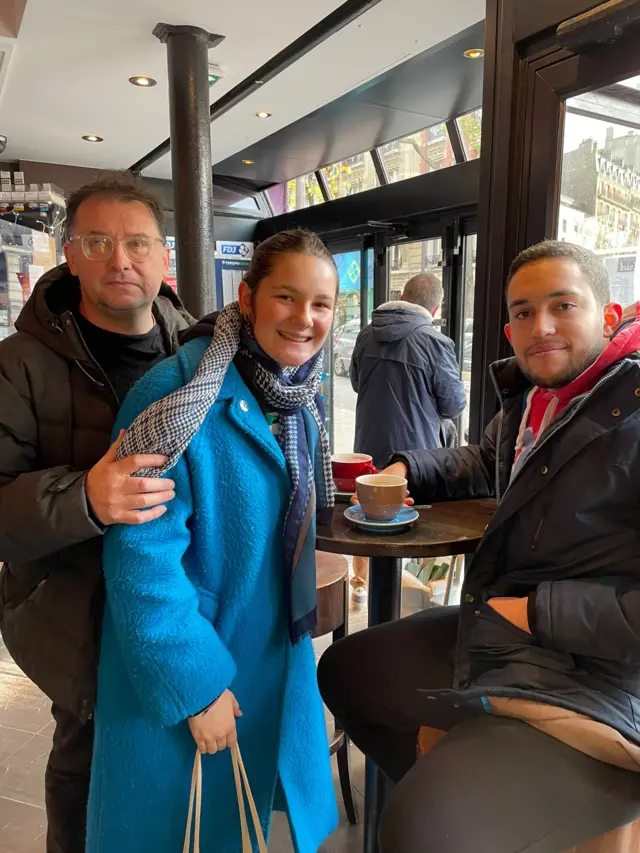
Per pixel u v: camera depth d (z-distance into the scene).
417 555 1.06
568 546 1.04
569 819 0.89
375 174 4.71
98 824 0.94
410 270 4.20
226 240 5.68
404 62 3.04
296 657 1.05
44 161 5.04
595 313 1.05
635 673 0.95
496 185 1.63
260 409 0.95
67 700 1.04
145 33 2.79
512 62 1.54
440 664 1.25
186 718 0.89
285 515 0.98
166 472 0.87
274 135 4.19
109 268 1.08
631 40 1.30
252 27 2.74
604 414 1.00
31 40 2.83
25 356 1.05
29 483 0.93
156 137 4.36
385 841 0.92
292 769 1.06
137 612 0.84
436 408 2.82
